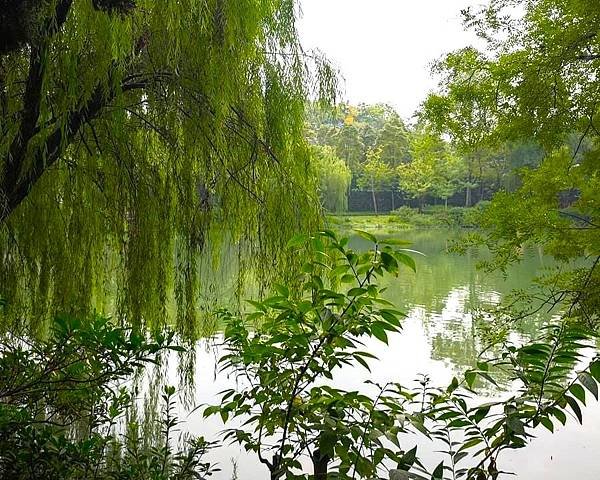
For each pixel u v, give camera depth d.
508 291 14.43
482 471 1.75
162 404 5.41
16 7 3.16
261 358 2.29
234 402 2.38
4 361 2.43
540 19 5.43
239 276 5.54
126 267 4.82
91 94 4.33
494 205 5.34
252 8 4.93
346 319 2.04
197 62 4.73
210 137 4.94
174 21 4.59
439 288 15.21
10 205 4.28
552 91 5.29
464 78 6.06
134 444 3.49
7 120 4.20
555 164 5.44
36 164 4.36
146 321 4.83
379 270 1.98
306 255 5.16
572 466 4.83
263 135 5.38
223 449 4.71
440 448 5.00
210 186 5.17
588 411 6.27
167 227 4.90
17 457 2.22
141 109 4.93
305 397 2.37
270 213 5.34
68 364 2.32
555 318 9.64
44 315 4.79
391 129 49.97
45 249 4.76
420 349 8.72
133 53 4.66
